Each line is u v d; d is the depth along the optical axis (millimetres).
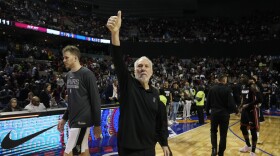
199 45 29562
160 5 34438
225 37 30062
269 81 21438
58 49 26172
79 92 3279
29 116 5398
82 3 32250
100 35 28500
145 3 34250
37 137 5586
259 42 27906
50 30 23875
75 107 3262
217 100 5422
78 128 3227
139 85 2357
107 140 7336
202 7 34375
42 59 21016
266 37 28188
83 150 3309
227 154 6230
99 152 6156
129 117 2270
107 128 7863
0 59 17359
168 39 30234
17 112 5207
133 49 29516
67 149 3244
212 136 5512
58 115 6105
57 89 11000
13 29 22078
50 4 29344
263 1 32469
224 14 33781
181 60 28750
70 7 31766
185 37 30938
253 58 27047
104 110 7746
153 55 29656
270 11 31688
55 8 29344
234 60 27453
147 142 2295
